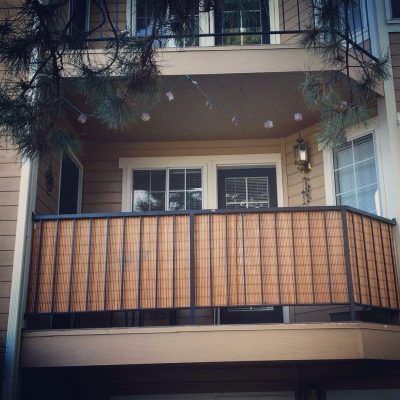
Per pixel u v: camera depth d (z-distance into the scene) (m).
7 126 4.21
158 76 4.67
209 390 5.95
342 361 5.39
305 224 5.28
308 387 5.90
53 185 5.90
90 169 7.00
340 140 4.63
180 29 4.51
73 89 5.51
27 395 5.16
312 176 6.67
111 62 4.70
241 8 4.57
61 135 4.39
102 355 4.95
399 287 5.56
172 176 7.06
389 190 5.80
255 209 5.32
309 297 5.11
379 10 6.23
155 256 5.27
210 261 5.22
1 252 5.16
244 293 5.13
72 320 6.27
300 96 6.08
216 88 5.91
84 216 5.38
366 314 5.53
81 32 4.46
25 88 4.28
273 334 4.92
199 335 4.94
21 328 5.04
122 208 6.88
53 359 4.96
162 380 5.95
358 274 5.22
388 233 5.66
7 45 4.21
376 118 6.10
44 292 5.22
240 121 6.59
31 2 4.18
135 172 7.08
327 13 4.55
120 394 5.93
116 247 5.32
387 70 5.04
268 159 6.98
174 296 5.15
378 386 5.64
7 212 5.26
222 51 5.73
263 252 5.23
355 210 5.39
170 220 5.35
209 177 6.98
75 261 5.29
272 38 6.97
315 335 4.91
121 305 5.15
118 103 4.50
